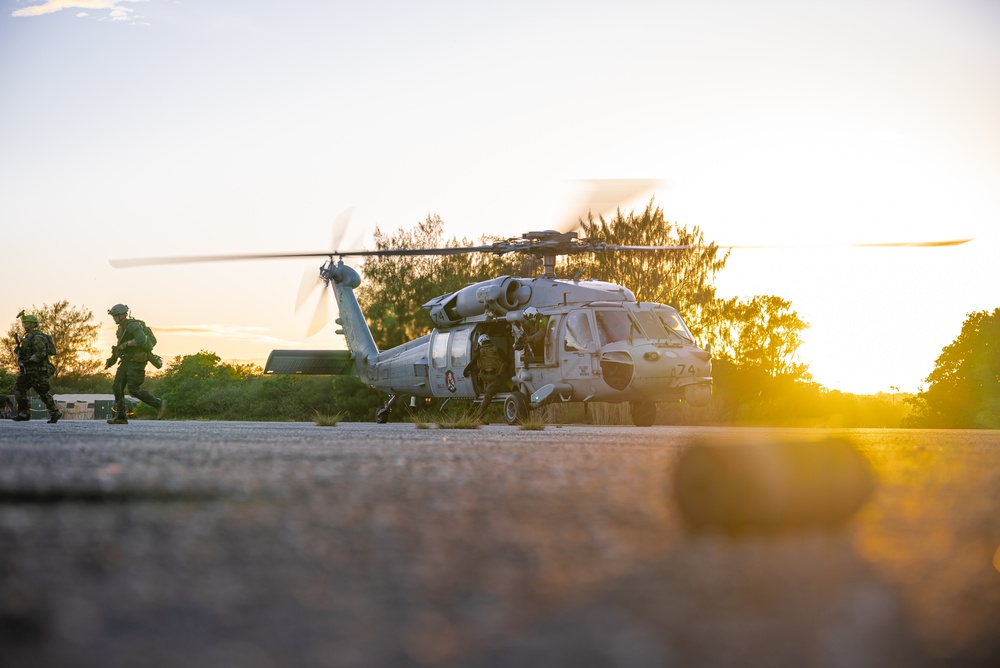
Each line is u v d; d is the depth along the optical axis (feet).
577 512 8.18
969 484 11.80
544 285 55.72
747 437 29.89
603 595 4.98
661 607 4.71
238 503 8.73
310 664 3.66
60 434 27.81
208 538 6.68
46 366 47.21
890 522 8.04
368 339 72.18
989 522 8.13
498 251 55.06
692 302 99.09
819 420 102.83
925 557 6.34
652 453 17.83
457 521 7.61
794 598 4.96
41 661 3.65
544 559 6.00
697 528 7.15
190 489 9.76
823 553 6.43
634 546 6.53
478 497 9.24
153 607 4.60
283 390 150.10
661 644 4.02
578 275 56.59
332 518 7.73
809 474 7.52
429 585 5.20
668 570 5.70
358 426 47.55
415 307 118.93
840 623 4.43
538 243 54.39
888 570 5.84
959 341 146.82
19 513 7.97
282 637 4.06
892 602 4.91
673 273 99.40
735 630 4.27
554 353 53.36
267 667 3.61
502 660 3.76
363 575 5.47
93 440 22.59
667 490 7.52
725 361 99.66
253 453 16.39
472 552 6.24
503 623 4.35
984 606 4.89
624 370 50.24
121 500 9.02
